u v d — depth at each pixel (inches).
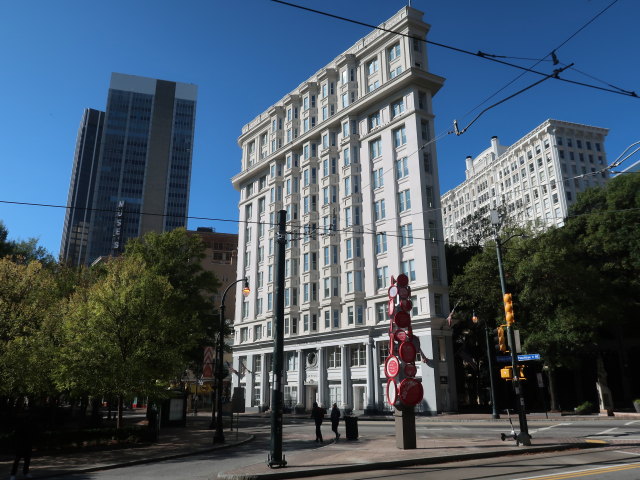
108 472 563.5
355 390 1785.2
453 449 630.5
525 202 3799.2
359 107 2003.0
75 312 867.4
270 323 2240.4
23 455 512.1
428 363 1525.6
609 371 1788.9
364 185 1943.9
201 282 1457.9
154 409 905.5
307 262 2090.3
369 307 1793.8
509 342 709.9
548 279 1301.7
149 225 5753.0
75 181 6525.6
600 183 3609.7
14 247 1401.3
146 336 882.8
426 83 1829.5
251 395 2245.3
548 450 614.5
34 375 783.7
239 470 525.0
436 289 1615.4
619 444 646.5
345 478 475.2
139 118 6112.2
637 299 1487.5
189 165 6151.6
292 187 2294.5
